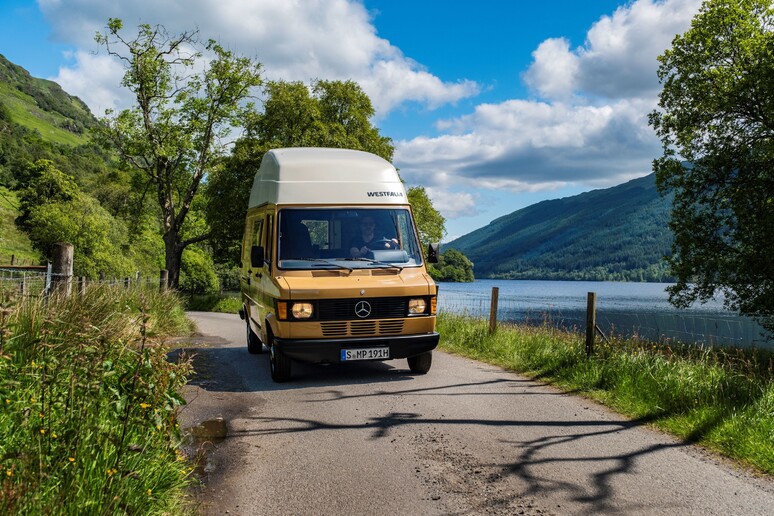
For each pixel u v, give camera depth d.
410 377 9.00
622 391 7.44
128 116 34.88
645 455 5.33
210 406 7.20
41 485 3.25
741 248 20.92
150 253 61.03
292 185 9.12
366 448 5.55
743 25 22.05
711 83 22.75
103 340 4.29
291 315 8.20
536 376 9.03
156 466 4.14
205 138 36.38
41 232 43.12
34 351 5.26
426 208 51.69
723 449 5.46
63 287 9.74
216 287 66.50
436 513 4.13
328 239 8.95
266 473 4.90
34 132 179.12
